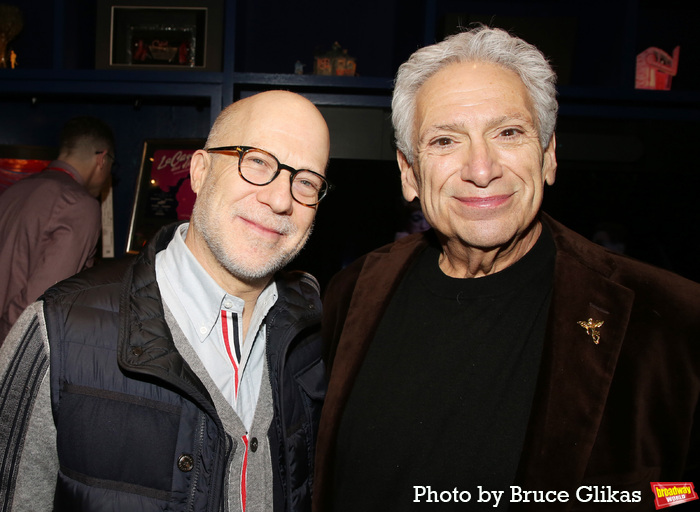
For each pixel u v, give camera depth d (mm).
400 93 963
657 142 1789
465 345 895
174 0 1845
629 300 809
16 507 721
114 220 2133
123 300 777
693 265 1745
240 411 833
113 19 1851
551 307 848
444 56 885
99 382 733
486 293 925
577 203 1791
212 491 737
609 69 1828
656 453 764
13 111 2113
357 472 919
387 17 2092
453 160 863
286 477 854
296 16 2094
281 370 879
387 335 1000
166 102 2072
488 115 827
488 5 2066
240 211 821
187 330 823
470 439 828
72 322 744
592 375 775
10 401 723
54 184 1605
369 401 942
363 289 1078
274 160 837
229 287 861
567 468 742
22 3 2107
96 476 719
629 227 1778
